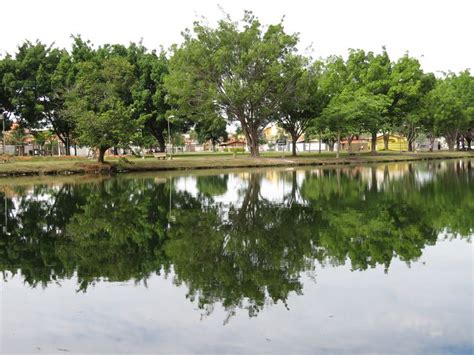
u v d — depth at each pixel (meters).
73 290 8.15
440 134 81.00
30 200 20.50
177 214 16.25
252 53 43.34
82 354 5.77
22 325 6.66
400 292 7.81
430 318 6.73
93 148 43.16
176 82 45.62
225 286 8.25
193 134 116.94
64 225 14.36
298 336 6.19
